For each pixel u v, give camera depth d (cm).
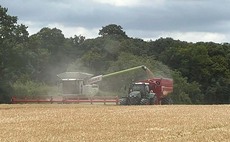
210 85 10481
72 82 5725
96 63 10119
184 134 2141
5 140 1959
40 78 9550
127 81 7450
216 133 2148
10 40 6194
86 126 2511
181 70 10581
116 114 3309
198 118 2972
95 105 4775
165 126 2477
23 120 2934
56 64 11350
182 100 8625
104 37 12988
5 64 6144
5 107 4275
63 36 12550
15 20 6397
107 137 2031
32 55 6575
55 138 2008
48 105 4678
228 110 3775
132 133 2169
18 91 6300
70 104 5019
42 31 12506
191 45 11494
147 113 3391
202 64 10538
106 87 7569
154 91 5178
